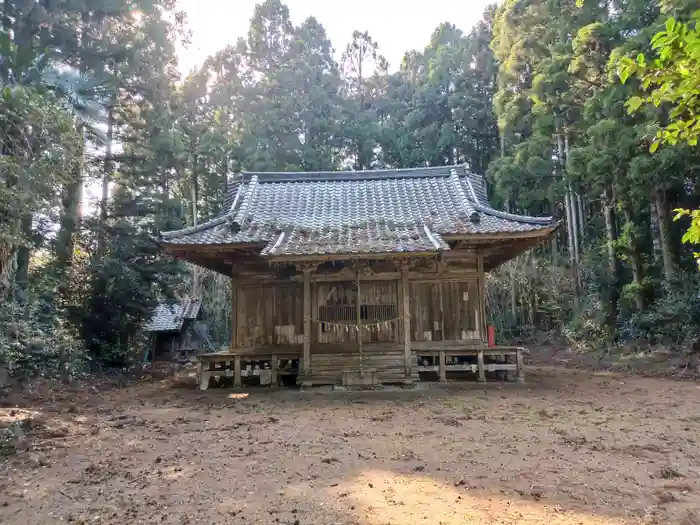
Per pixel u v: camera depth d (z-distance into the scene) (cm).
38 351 1273
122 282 1744
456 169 1750
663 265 2091
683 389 1214
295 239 1305
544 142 2472
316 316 1384
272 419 907
